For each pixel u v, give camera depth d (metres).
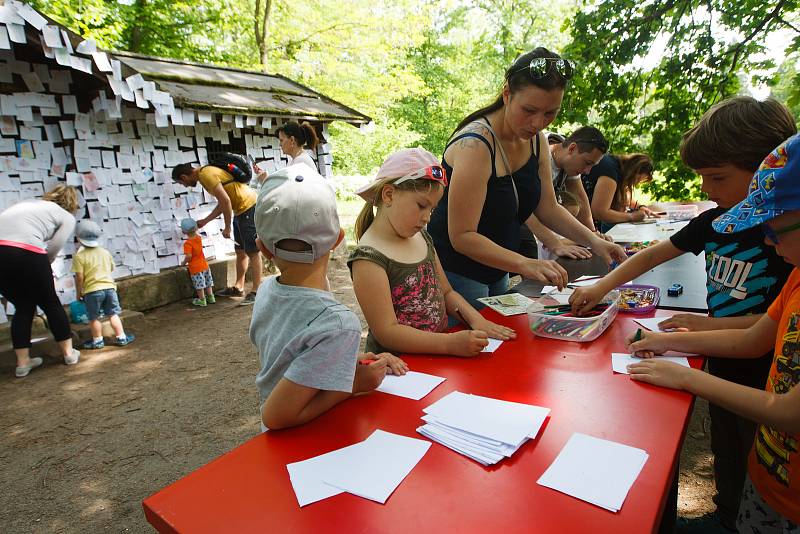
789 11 4.49
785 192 0.97
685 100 5.02
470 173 1.93
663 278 2.30
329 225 1.26
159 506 0.90
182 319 5.56
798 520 1.18
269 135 7.43
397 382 1.36
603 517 0.80
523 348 1.56
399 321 1.75
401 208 1.67
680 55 4.97
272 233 1.23
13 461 2.85
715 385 1.17
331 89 13.91
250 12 13.55
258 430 3.11
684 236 1.74
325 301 1.23
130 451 2.91
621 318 1.79
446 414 1.15
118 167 5.69
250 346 4.65
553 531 0.78
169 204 6.23
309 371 1.13
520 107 1.84
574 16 5.48
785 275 1.50
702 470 2.41
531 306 1.98
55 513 2.38
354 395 1.29
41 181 5.12
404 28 14.79
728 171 1.44
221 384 3.83
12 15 4.11
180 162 6.32
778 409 1.07
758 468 1.31
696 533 1.82
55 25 4.35
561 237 3.30
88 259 4.61
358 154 18.78
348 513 0.86
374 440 1.08
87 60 4.63
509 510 0.84
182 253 6.41
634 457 0.95
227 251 7.02
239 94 6.93
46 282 4.12
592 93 5.24
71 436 3.11
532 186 2.26
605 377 1.32
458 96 22.86
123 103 5.63
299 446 1.08
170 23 12.42
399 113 22.20
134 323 5.27
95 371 4.18
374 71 15.14
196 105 5.59
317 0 13.95
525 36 21.80
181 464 2.76
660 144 5.15
